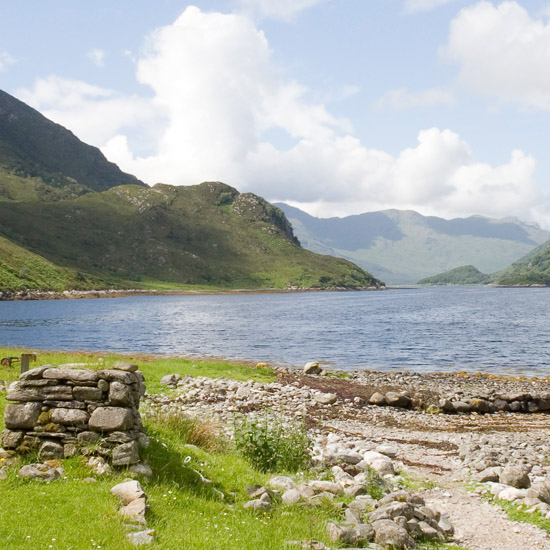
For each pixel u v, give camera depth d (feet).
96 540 27.63
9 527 27.89
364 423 81.92
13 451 37.96
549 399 98.37
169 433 50.06
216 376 112.47
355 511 37.60
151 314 426.92
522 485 47.09
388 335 249.96
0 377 77.00
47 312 448.65
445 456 61.00
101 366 47.19
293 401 93.45
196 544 29.22
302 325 309.22
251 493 40.01
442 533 36.06
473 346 209.67
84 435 37.93
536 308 481.46
